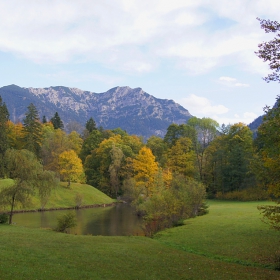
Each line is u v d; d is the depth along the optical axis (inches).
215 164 2854.3
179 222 1326.3
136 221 1690.5
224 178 2603.3
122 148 3240.7
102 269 560.1
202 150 3125.0
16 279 433.7
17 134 3292.3
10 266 499.5
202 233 1065.5
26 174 1301.7
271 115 597.9
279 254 747.4
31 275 465.4
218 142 2947.8
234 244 881.5
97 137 3759.8
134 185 2428.6
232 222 1223.5
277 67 594.9
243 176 2490.2
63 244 774.5
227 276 577.6
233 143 2736.2
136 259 674.8
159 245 906.7
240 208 1779.0
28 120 2967.5
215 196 2689.5
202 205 1632.6
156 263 655.1
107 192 3115.2
